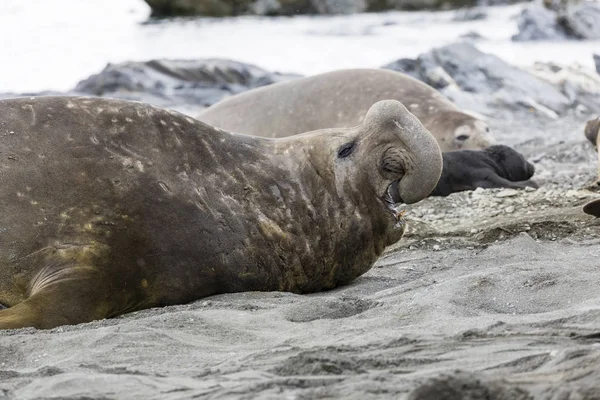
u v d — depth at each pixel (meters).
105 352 16.41
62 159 21.31
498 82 65.75
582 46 90.12
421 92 48.16
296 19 126.75
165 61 68.81
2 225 20.64
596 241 27.67
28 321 19.14
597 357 13.40
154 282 21.42
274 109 46.84
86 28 121.31
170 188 21.88
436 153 22.94
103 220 21.02
